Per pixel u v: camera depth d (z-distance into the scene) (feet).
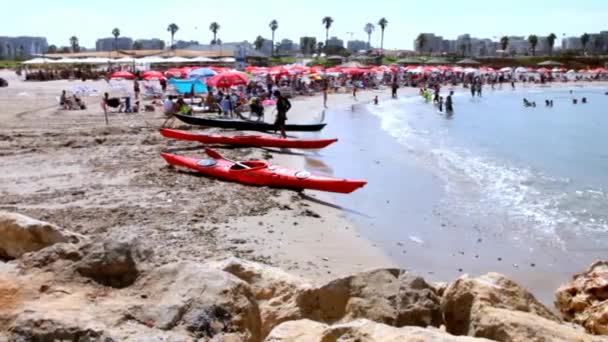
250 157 64.80
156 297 14.76
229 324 14.10
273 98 133.80
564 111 152.05
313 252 34.35
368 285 17.92
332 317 17.80
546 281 31.91
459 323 17.29
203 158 61.82
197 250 32.81
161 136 76.64
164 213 40.81
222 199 45.50
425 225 42.29
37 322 12.59
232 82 99.09
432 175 61.16
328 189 49.32
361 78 218.79
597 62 383.65
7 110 104.99
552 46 490.49
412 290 17.70
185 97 118.42
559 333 15.44
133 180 51.39
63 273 15.35
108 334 12.37
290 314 18.01
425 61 365.61
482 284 17.48
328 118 117.08
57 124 86.69
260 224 39.17
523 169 66.18
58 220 38.14
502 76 279.69
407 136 94.43
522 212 46.47
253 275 19.94
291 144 71.92
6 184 48.98
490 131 105.09
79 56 263.90
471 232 40.86
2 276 15.10
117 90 153.69
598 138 97.04
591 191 54.39
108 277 15.48
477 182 58.18
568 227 42.29
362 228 40.78
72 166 57.11
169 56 250.98
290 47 634.84
